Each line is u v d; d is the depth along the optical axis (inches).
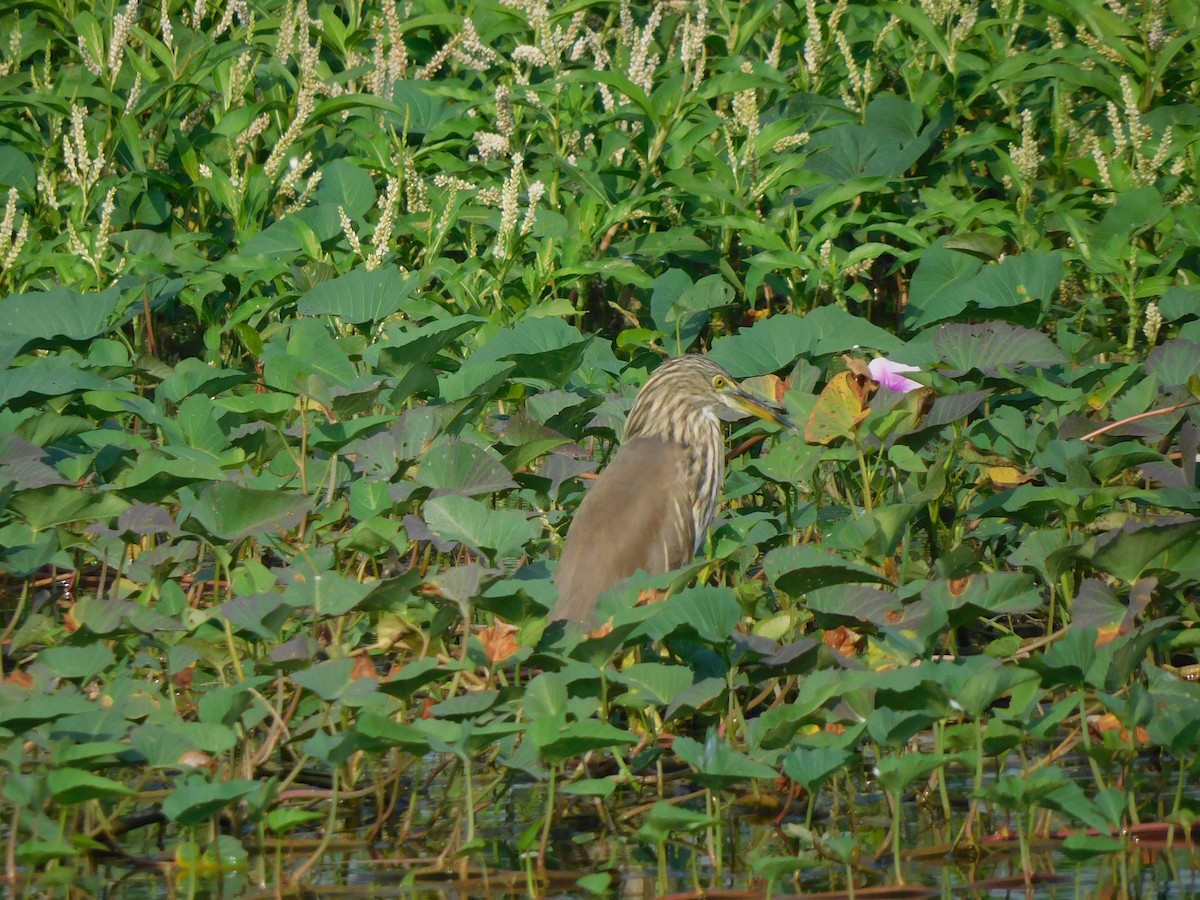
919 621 361.7
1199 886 305.3
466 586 339.6
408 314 580.1
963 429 485.1
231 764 343.0
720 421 497.4
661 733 384.2
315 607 347.3
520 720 347.3
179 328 698.2
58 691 345.7
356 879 315.9
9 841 305.9
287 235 629.0
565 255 605.3
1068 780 302.7
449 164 680.4
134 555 459.8
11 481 379.2
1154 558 367.2
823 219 672.4
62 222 689.6
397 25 721.0
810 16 720.3
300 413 501.4
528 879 305.9
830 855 323.0
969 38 775.7
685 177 625.9
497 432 490.6
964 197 717.3
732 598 342.0
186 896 307.4
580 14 725.9
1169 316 549.6
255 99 758.5
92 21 699.4
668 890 307.9
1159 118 685.3
